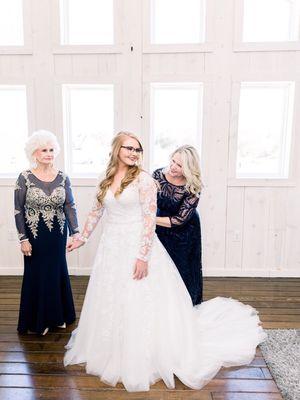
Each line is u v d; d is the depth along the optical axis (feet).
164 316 6.83
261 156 12.21
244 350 7.48
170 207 7.88
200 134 11.75
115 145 6.60
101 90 12.01
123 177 6.63
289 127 11.51
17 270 12.28
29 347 7.87
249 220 11.94
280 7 11.21
